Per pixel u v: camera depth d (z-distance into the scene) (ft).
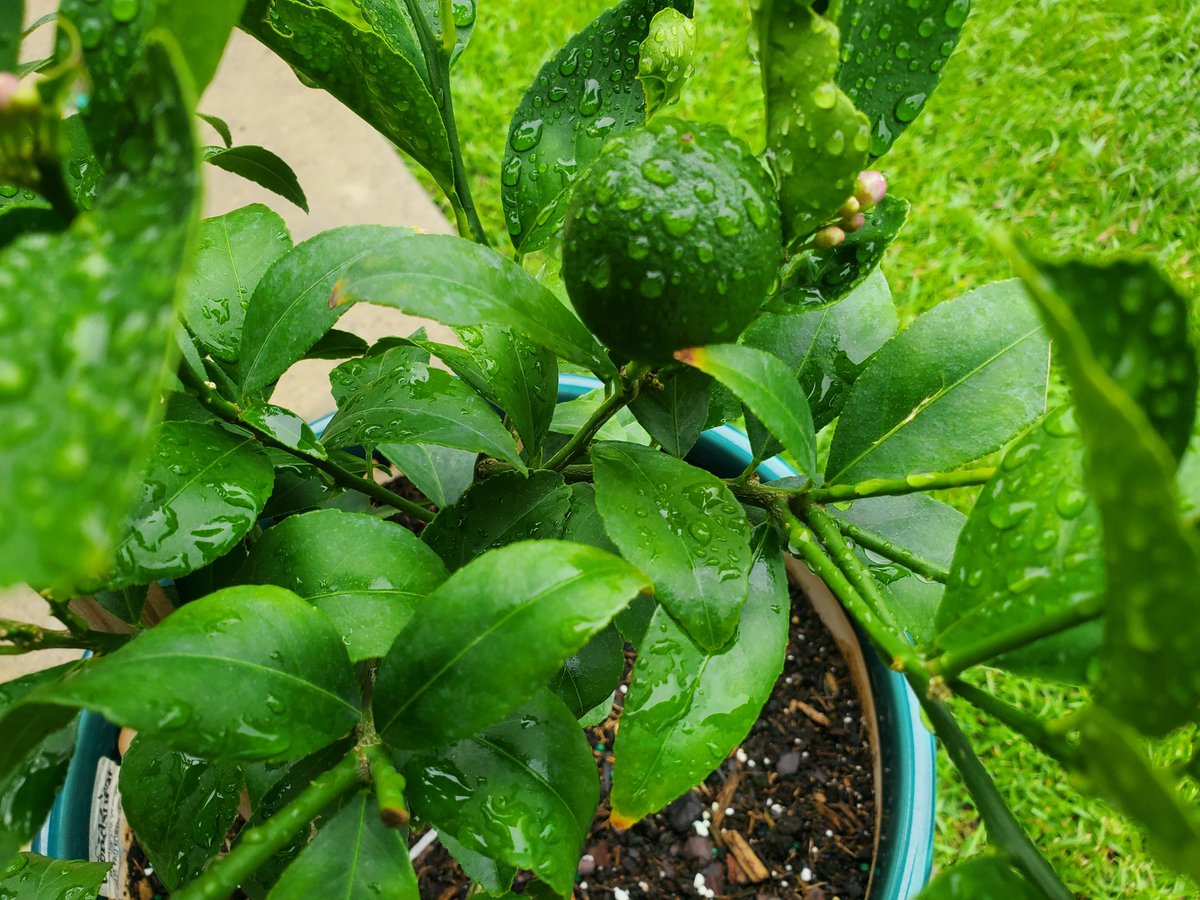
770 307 0.93
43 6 2.94
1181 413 0.58
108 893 1.41
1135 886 1.92
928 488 0.95
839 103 0.74
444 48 1.11
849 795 1.76
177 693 0.71
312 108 2.91
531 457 1.15
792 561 1.82
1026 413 1.03
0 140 0.58
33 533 0.40
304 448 0.94
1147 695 0.57
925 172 2.82
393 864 0.78
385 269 0.79
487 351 1.10
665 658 0.93
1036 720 0.69
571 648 0.73
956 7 0.83
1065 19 3.10
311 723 0.78
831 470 1.05
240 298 1.13
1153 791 0.52
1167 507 0.46
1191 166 2.82
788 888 1.70
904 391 1.05
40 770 0.75
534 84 1.18
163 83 0.47
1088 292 0.52
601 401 1.58
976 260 2.66
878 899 1.39
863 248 0.93
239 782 1.08
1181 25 3.08
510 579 0.76
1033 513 0.76
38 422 0.42
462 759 0.87
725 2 3.09
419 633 0.78
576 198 0.78
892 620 0.88
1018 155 2.88
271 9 0.96
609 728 1.85
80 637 0.87
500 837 0.84
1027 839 0.73
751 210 0.75
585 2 3.07
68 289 0.44
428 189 2.84
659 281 0.74
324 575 0.92
